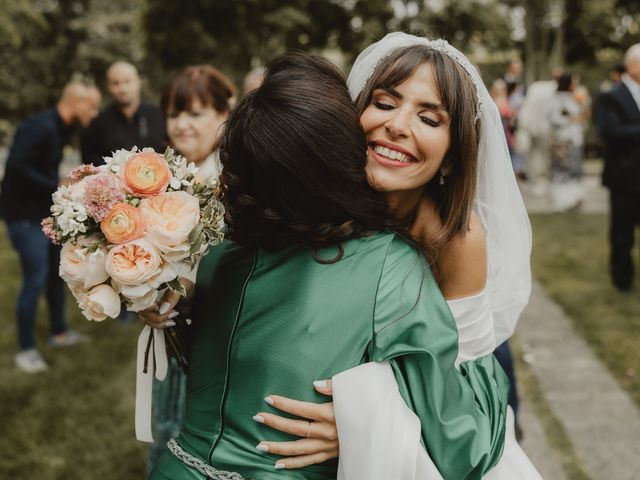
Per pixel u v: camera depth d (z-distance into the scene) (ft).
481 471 4.13
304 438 4.22
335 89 4.33
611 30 60.54
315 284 4.25
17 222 13.32
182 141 8.45
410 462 3.98
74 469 9.95
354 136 4.28
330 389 4.12
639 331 14.75
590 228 25.82
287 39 62.75
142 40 62.28
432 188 5.19
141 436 5.30
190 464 4.42
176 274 4.33
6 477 9.73
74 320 16.76
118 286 4.35
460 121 4.74
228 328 4.44
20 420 11.39
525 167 38.34
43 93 82.99
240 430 4.30
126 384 12.95
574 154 29.45
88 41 85.76
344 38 63.72
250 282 4.44
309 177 4.18
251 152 4.23
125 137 14.58
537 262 21.07
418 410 4.10
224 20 58.59
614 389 12.17
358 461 4.03
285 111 4.17
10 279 21.21
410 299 4.20
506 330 6.13
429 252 4.69
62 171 46.60
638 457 9.86
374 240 4.34
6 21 39.19
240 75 65.21
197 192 4.52
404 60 4.72
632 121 16.49
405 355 4.15
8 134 83.61
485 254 5.10
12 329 16.20
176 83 8.39
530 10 52.65
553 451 10.09
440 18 56.44
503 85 30.94
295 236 4.37
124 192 4.32
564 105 29.07
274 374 4.22
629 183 16.85
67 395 12.44
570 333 15.03
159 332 5.05
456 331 4.27
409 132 4.62
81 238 4.28
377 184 4.72
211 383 4.47
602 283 18.56
